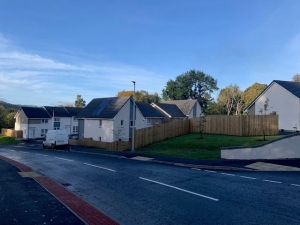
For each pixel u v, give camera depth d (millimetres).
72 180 12219
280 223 6566
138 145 31156
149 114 48250
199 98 76875
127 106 42125
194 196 9148
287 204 8172
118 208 7895
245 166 15766
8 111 78500
